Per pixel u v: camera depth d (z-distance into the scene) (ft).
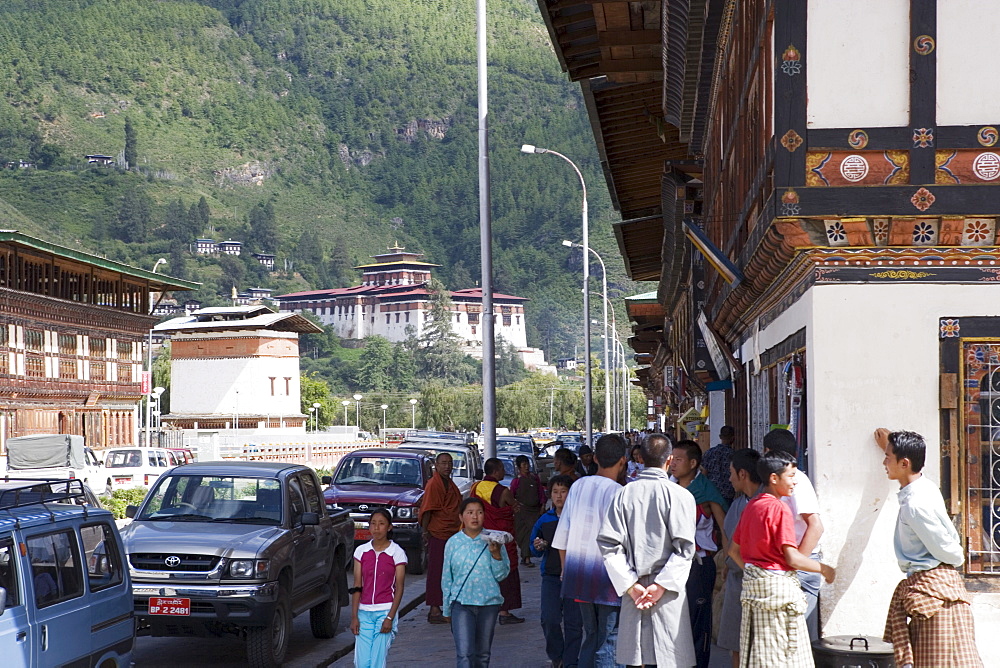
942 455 26.50
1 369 171.83
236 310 324.39
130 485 116.26
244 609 37.06
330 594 45.39
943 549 22.84
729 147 45.78
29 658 24.76
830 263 26.86
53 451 114.93
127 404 221.46
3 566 24.57
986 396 26.48
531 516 65.62
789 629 23.34
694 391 83.66
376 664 31.04
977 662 23.03
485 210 73.92
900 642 23.40
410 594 56.80
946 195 26.27
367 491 67.21
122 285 220.02
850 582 26.45
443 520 46.42
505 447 135.64
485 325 73.67
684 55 50.14
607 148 75.10
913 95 26.50
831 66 26.73
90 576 28.25
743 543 23.98
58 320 191.83
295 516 42.16
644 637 24.90
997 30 26.40
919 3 26.55
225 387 316.81
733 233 42.50
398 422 580.30
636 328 164.45
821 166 26.66
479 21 74.49
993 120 26.32
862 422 26.66
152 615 37.01
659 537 24.86
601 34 55.88
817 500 25.81
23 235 176.65
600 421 440.45
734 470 27.61
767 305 35.70
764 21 32.17
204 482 42.45
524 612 49.14
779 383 33.58
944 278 26.61
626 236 102.94
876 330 26.71
